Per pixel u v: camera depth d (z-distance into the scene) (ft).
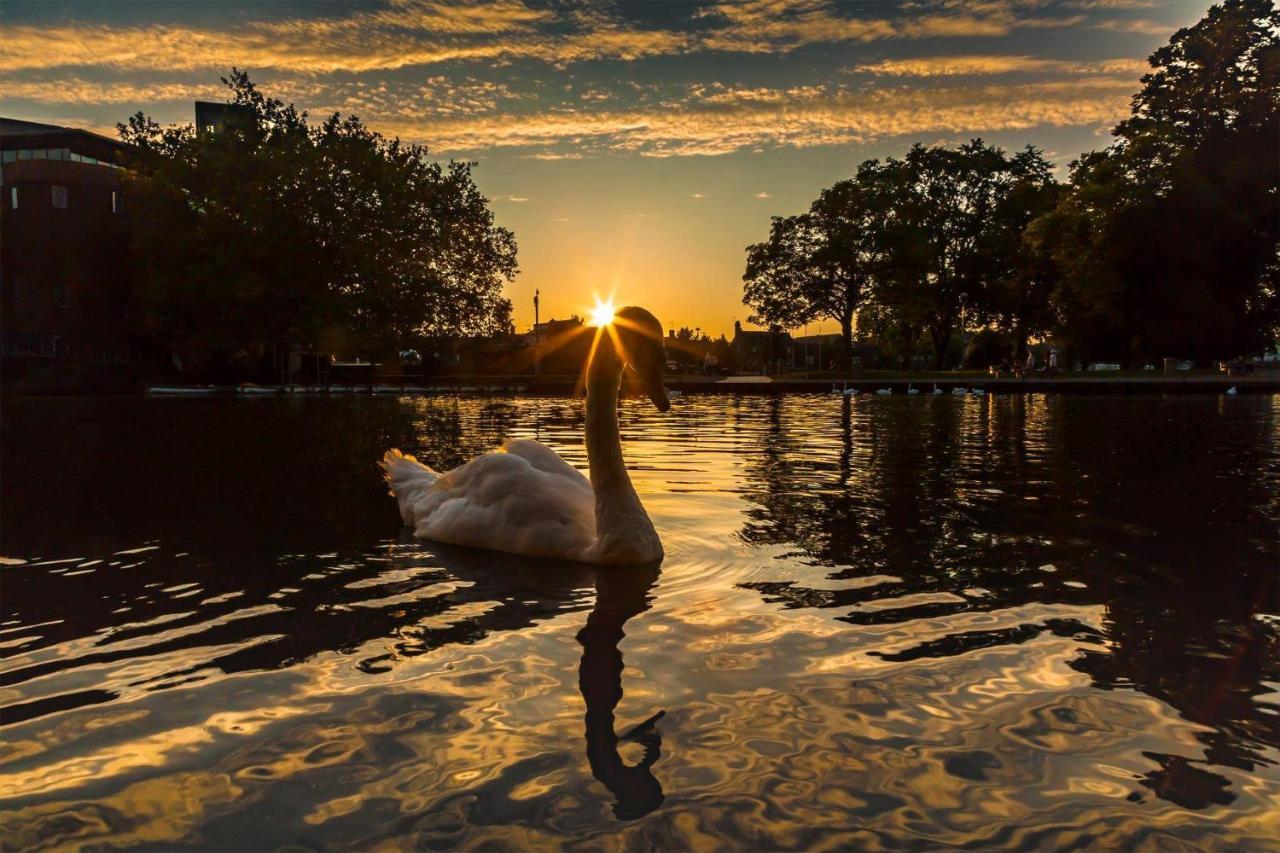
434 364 159.43
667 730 8.89
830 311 192.13
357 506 23.39
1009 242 187.11
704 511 22.54
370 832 7.02
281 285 137.28
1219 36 150.30
